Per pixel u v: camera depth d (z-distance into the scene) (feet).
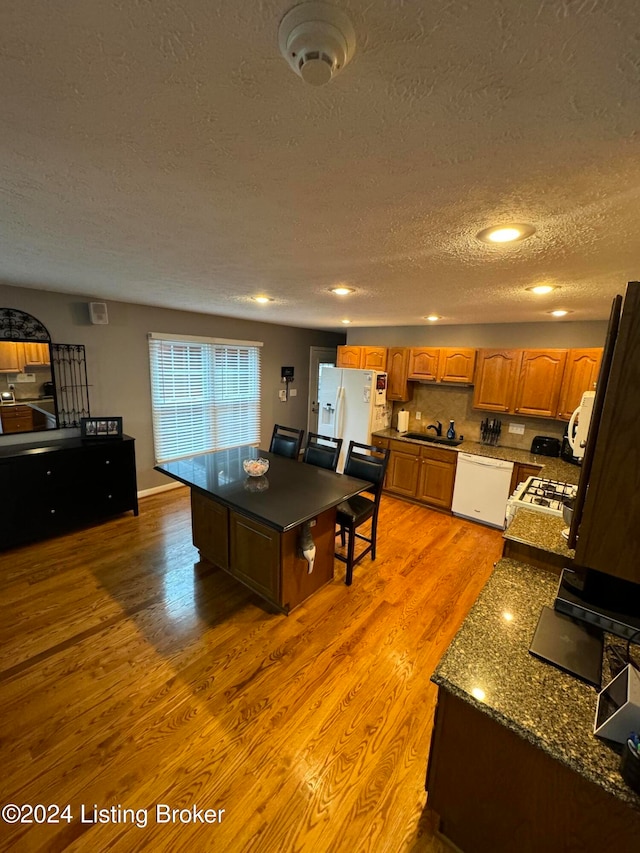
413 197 3.70
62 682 6.37
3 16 1.77
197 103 2.41
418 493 14.87
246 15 1.75
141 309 13.52
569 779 3.25
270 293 9.52
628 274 6.26
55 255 6.28
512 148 2.81
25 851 4.25
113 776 5.01
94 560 10.14
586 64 1.94
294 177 3.39
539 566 6.05
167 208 4.18
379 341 17.47
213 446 16.98
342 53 1.87
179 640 7.41
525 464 12.05
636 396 3.04
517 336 13.53
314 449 11.74
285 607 8.21
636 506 3.16
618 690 3.33
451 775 4.01
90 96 2.37
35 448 10.68
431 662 7.08
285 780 5.03
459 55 1.93
